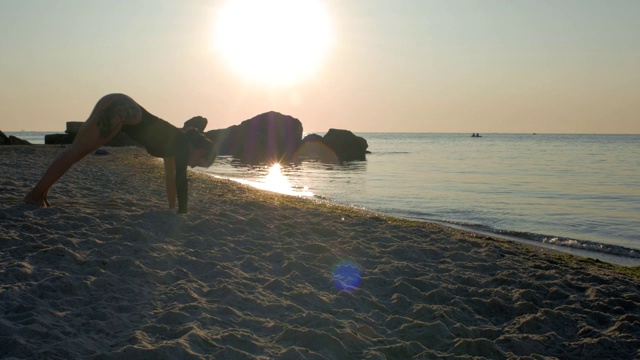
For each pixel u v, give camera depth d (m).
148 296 4.27
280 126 49.47
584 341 4.35
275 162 40.06
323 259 5.98
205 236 6.46
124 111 6.48
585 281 6.24
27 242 5.33
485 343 4.01
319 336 3.71
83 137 6.62
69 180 11.45
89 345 3.26
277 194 13.70
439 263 6.55
